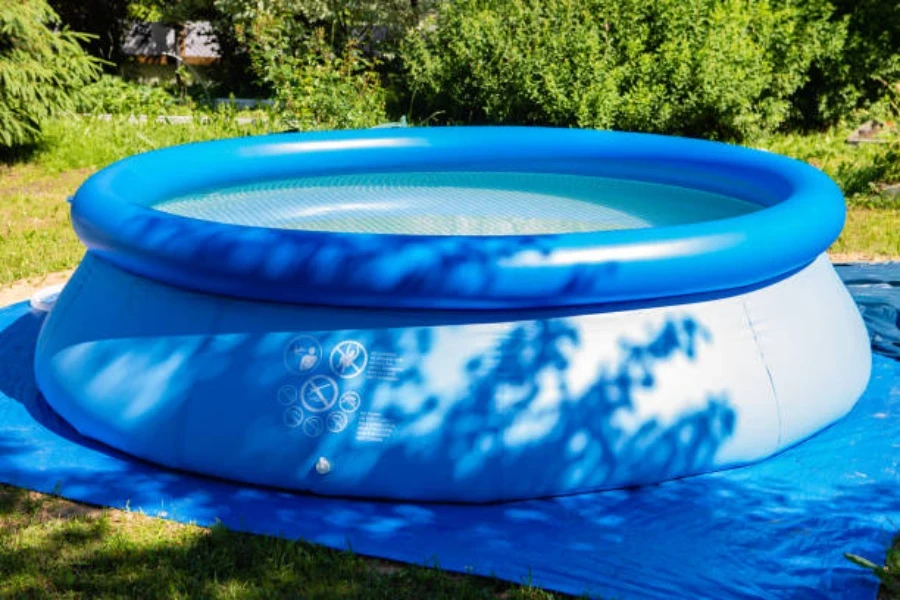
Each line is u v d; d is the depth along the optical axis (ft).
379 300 13.01
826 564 12.14
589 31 40.06
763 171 19.20
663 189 22.40
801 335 15.17
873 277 23.61
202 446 13.84
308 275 12.92
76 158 37.58
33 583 11.66
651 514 13.16
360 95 40.75
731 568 12.03
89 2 64.80
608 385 13.44
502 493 13.29
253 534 12.63
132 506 13.28
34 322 20.43
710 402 13.98
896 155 32.68
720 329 14.23
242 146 21.74
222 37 60.29
